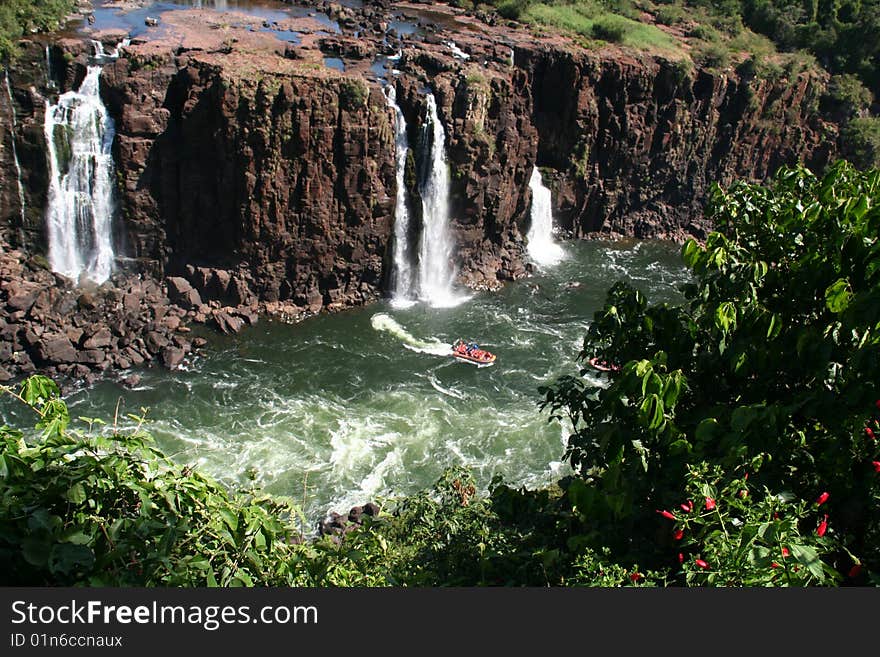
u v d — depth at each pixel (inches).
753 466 430.3
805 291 510.9
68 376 1549.0
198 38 1968.5
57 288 1695.4
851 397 435.8
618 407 508.7
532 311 1957.4
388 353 1729.8
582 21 2549.2
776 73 2511.1
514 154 2079.2
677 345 560.7
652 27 2625.5
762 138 2608.3
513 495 688.4
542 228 2309.3
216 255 1836.9
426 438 1475.1
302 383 1606.8
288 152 1754.4
